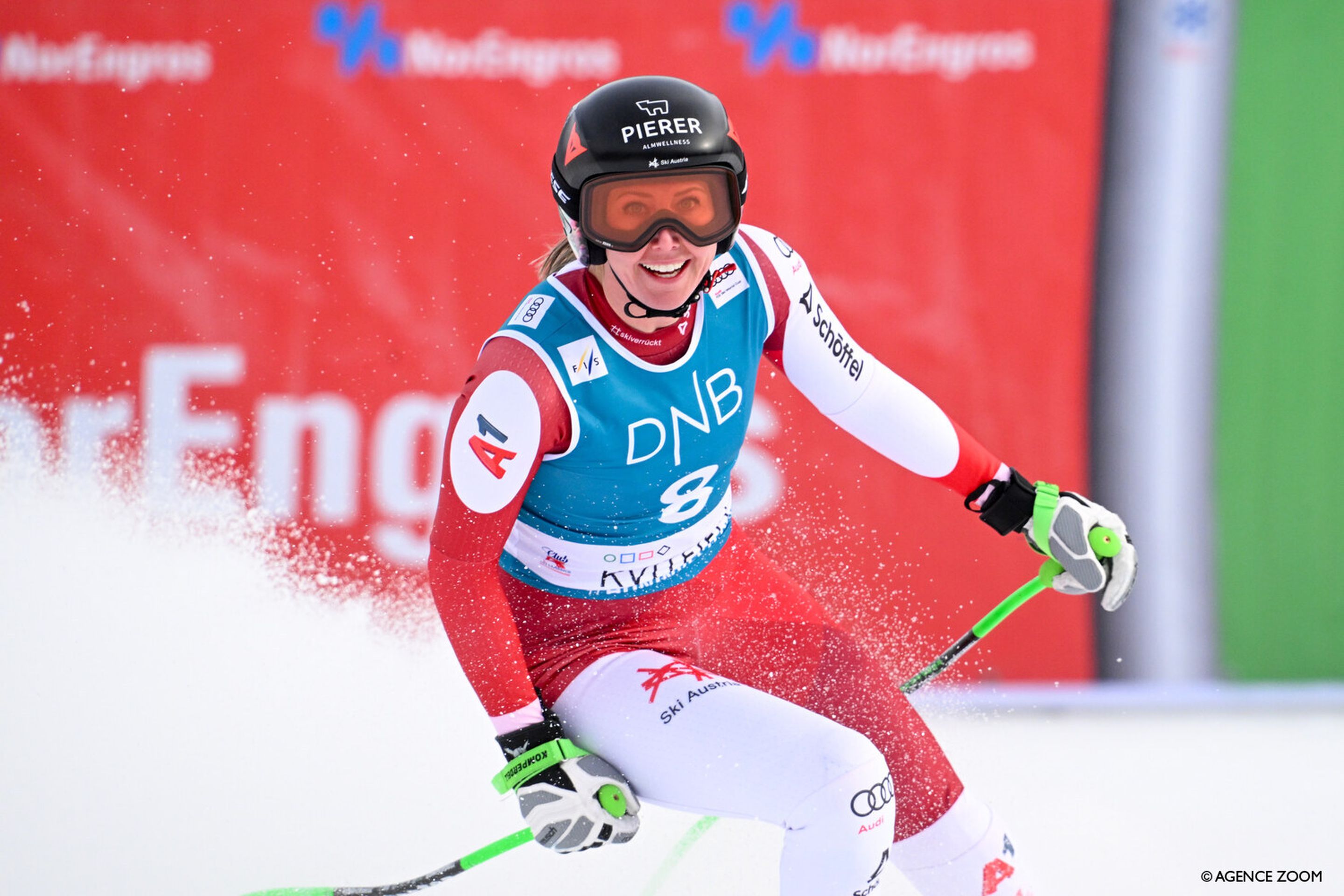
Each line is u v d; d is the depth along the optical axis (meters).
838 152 13.22
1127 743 12.12
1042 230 13.16
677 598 6.92
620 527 6.55
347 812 10.15
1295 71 12.89
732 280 6.39
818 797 5.54
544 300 6.12
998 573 13.22
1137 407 13.18
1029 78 13.08
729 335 6.34
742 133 13.21
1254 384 13.11
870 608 13.20
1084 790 11.01
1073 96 13.06
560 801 5.84
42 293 13.18
